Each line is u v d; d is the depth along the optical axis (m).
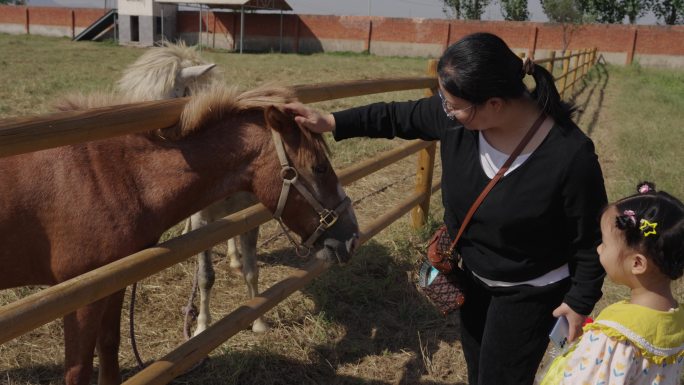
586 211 2.01
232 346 3.55
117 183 2.23
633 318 1.78
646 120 11.80
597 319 1.87
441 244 2.47
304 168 2.37
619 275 1.88
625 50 30.41
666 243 1.72
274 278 4.50
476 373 2.63
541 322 2.25
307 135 2.34
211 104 2.32
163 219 2.34
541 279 2.22
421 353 3.70
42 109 10.09
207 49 34.22
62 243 2.18
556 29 31.75
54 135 1.78
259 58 28.09
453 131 2.23
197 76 3.70
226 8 34.84
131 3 33.75
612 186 6.87
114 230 2.20
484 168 2.14
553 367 2.04
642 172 7.28
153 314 3.89
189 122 2.29
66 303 1.92
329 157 2.55
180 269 4.48
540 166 2.01
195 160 2.33
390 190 6.77
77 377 2.30
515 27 32.53
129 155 2.28
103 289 2.04
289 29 35.62
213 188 2.41
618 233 1.83
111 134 2.00
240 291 4.31
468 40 1.93
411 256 4.91
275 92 2.45
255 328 3.75
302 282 3.39
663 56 29.77
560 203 2.04
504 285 2.28
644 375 1.78
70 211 2.15
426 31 34.16
